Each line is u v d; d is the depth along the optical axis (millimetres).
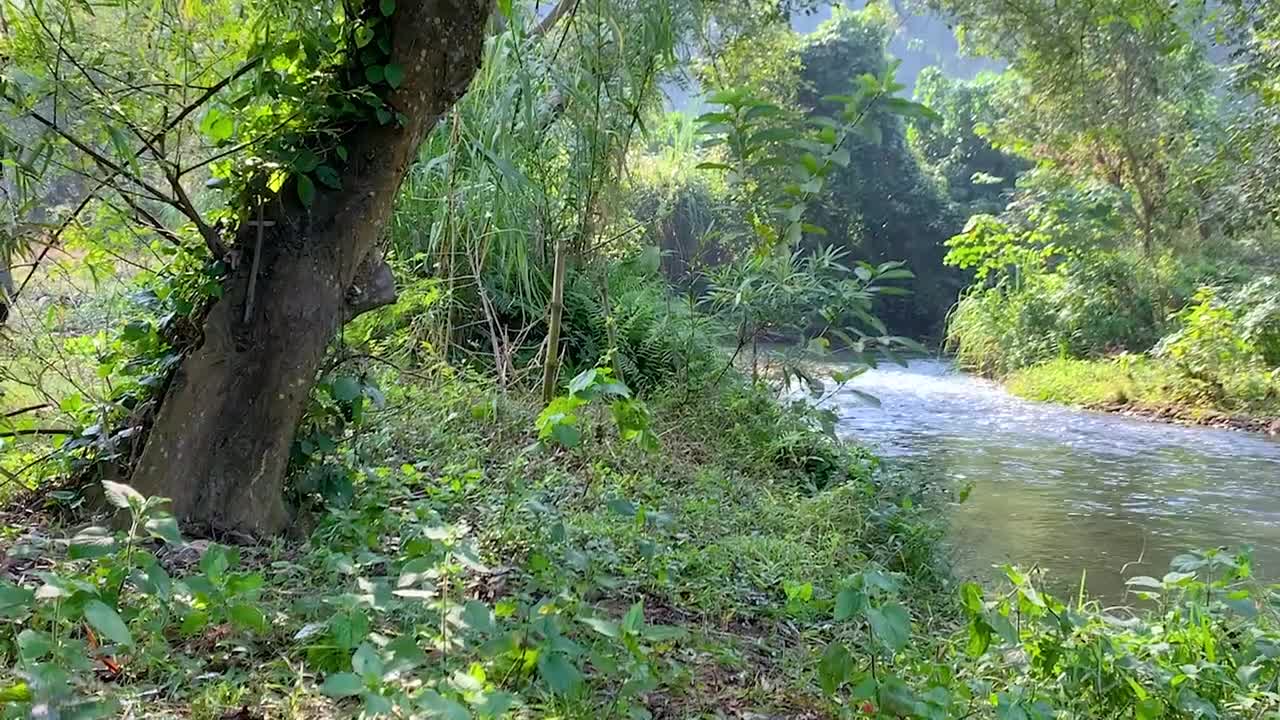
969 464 8633
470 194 6332
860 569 4133
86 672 1854
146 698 1901
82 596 1786
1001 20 8492
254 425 3172
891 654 2875
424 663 2010
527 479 4492
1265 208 12438
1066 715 2543
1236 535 6133
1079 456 9117
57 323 4441
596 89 6043
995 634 2846
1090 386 13422
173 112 3529
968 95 27062
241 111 3371
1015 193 20219
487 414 5402
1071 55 8453
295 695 1912
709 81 8500
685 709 2336
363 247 3383
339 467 3609
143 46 3385
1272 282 13211
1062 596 4727
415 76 3314
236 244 3283
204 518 3100
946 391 14703
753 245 6719
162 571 2029
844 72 20688
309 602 2367
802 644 3072
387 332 5957
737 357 7930
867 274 6430
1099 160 16141
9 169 3176
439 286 6395
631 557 3588
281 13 3275
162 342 3455
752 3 8766
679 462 5746
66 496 3246
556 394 6555
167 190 4043
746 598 3529
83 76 3049
